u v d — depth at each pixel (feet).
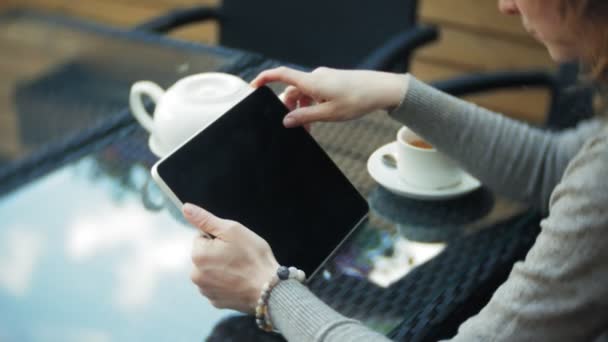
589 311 2.98
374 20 6.18
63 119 4.88
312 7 6.38
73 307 3.39
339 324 3.08
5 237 3.76
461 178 4.15
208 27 10.06
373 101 4.08
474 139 4.09
